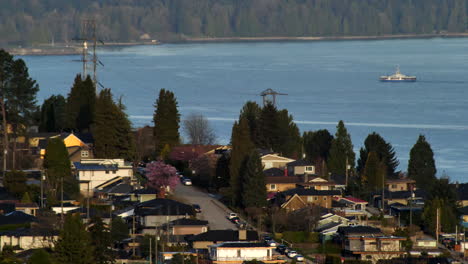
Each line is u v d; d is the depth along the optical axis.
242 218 168.00
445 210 168.50
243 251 137.00
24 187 172.62
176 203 161.62
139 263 135.38
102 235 133.62
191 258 135.50
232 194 175.88
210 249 138.00
